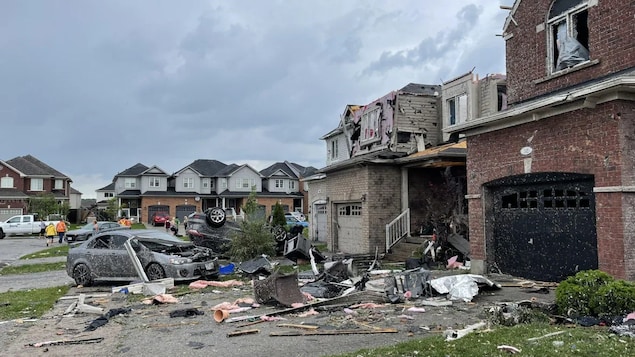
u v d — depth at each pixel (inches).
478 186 510.9
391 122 918.4
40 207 2036.2
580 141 390.0
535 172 435.2
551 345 222.2
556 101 383.6
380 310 344.2
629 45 416.5
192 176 2471.7
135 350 263.9
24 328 330.6
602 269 370.9
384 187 790.5
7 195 2119.8
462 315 321.7
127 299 433.7
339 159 1246.3
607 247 367.6
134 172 2475.4
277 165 2753.4
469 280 390.0
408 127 917.8
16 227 1561.3
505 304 323.9
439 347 232.1
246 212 751.1
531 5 524.7
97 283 563.5
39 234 1637.6
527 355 209.3
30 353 263.0
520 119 444.1
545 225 441.7
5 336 307.1
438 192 810.2
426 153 736.3
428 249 624.7
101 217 2171.5
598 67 443.8
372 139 986.7
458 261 616.4
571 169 398.0
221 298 426.9
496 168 485.1
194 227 796.6
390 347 237.9
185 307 387.9
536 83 511.8
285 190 2603.3
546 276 440.8
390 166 796.6
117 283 558.3
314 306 359.9
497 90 812.6
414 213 802.2
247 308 368.5
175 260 518.0
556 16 494.6
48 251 1019.3
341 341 266.1
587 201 401.4
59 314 377.4
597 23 446.9
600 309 278.8
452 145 767.7
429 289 391.5
